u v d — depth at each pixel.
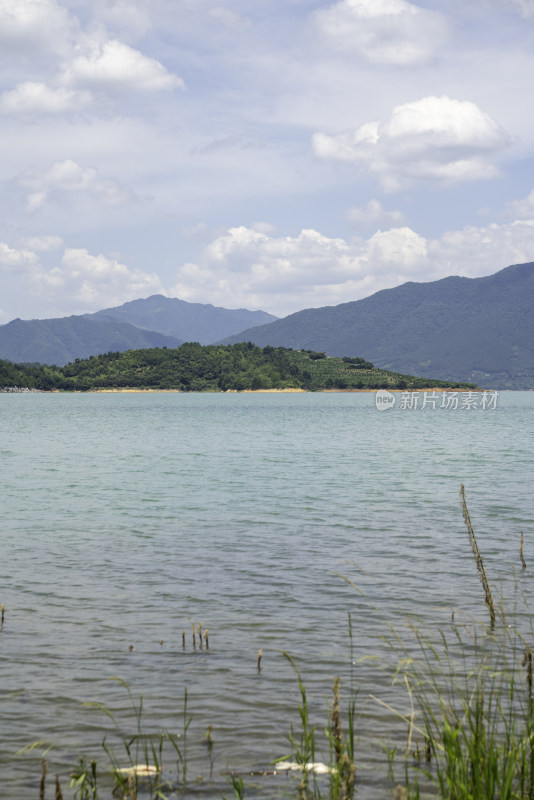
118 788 7.61
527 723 7.27
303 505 28.73
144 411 162.25
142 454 55.03
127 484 36.19
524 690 9.41
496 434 80.88
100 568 18.03
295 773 8.03
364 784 7.71
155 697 10.14
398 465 45.50
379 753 8.48
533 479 37.25
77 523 24.83
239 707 9.81
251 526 24.06
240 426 99.25
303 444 65.56
